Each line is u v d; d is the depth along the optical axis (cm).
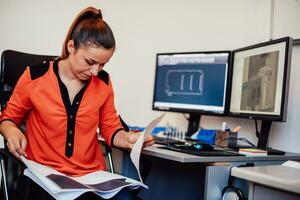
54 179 112
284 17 186
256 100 171
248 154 148
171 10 238
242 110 181
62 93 136
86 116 139
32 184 122
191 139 193
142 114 246
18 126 144
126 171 184
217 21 218
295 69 181
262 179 87
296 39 179
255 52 174
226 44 213
